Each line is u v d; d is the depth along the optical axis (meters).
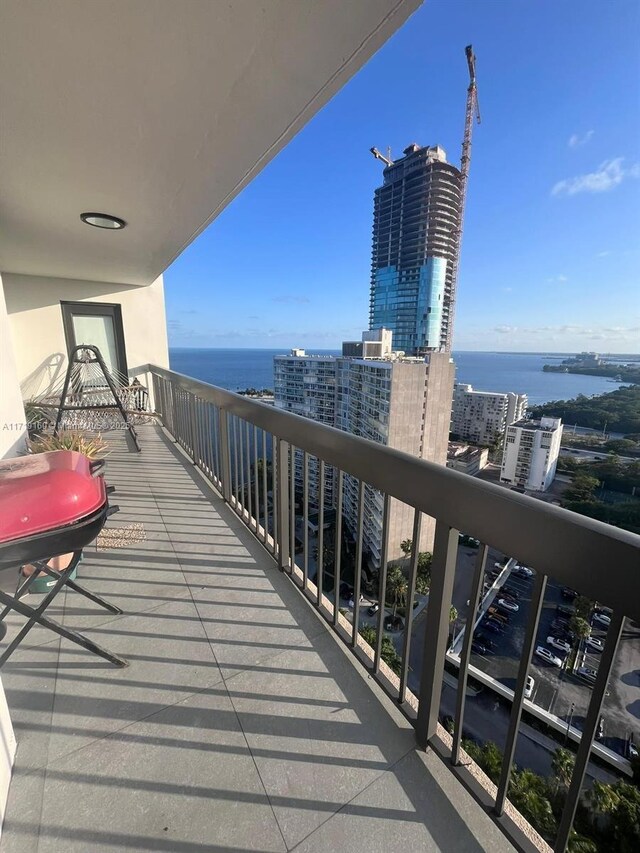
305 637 1.62
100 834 0.94
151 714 1.26
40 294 5.15
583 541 0.70
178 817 0.98
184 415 4.41
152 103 1.50
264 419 2.15
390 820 0.99
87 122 1.62
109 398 5.09
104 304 5.62
